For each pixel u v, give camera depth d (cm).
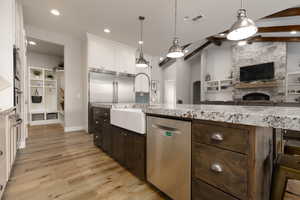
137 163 163
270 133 96
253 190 74
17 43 251
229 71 709
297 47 550
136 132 163
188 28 366
